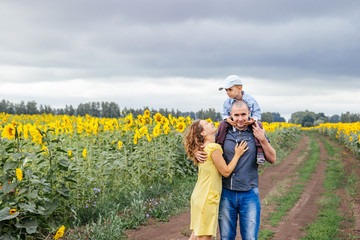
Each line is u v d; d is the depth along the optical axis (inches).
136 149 336.2
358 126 896.3
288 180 466.9
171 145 399.5
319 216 289.4
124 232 221.6
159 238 217.5
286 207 316.8
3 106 2187.5
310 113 6476.4
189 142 140.6
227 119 141.5
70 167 225.8
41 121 735.1
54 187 202.2
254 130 137.6
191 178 398.0
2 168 187.8
